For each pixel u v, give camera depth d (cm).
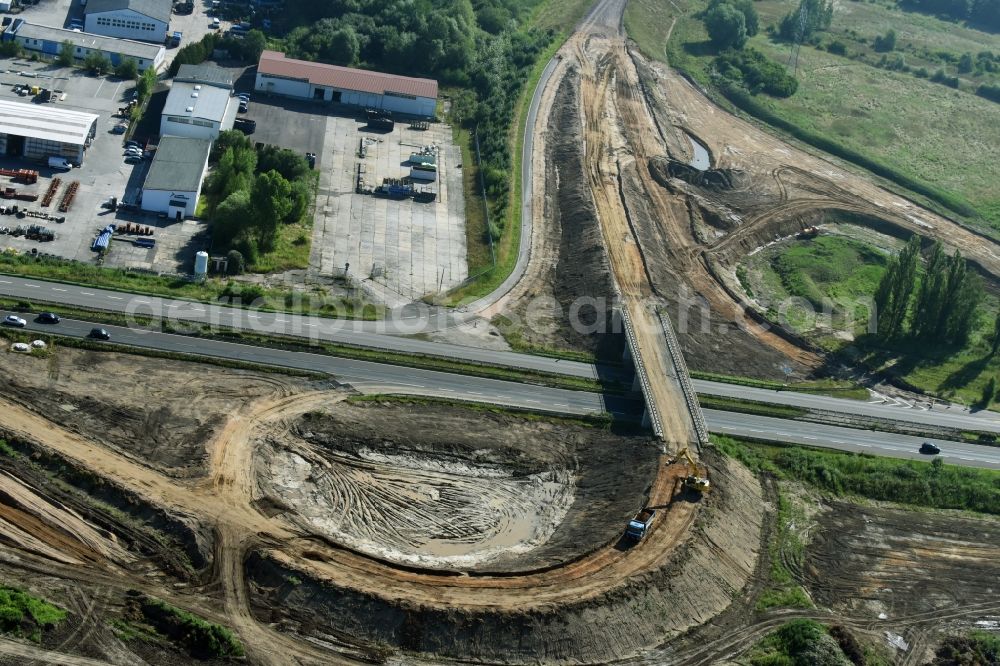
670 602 10288
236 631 9369
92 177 15800
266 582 9806
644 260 16175
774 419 13725
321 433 11844
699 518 11212
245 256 14600
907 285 15650
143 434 11212
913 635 10812
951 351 16050
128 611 9319
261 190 14662
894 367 15462
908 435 13912
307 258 15038
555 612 9719
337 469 11475
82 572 9612
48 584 9431
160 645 9106
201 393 12038
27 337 12275
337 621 9581
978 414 14650
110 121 17450
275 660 9219
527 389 13275
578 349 14238
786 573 11269
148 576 9712
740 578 10994
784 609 10738
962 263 15812
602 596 9975
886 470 13062
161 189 15075
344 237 15712
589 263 15712
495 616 9619
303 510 10844
